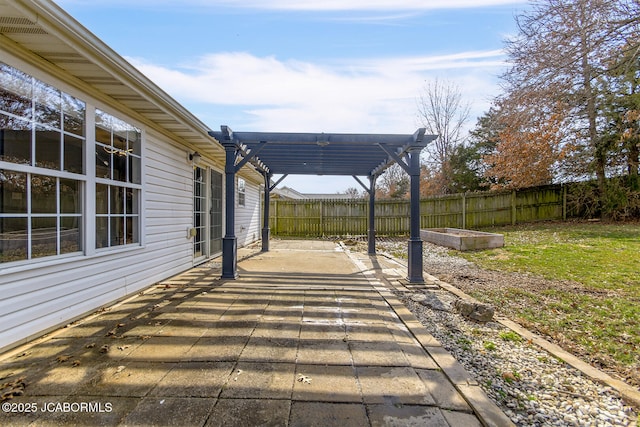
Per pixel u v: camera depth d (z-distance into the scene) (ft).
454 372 7.36
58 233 9.91
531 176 41.09
